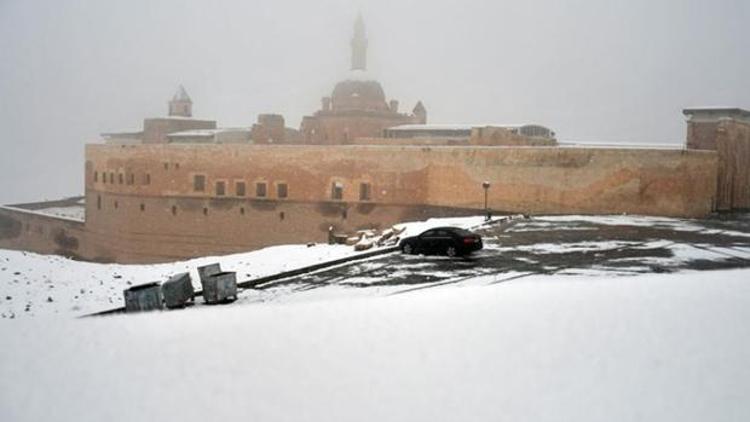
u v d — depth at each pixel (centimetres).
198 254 5025
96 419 930
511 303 1494
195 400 988
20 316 1633
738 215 3888
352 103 7050
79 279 2214
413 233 2855
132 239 5331
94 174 5775
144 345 1227
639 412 946
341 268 2273
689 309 1399
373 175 4459
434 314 1411
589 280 1841
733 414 941
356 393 1009
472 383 1042
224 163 4906
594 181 3856
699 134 4344
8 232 7050
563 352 1155
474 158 4147
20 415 945
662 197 3778
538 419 927
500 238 2806
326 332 1294
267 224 4781
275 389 1020
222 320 1429
